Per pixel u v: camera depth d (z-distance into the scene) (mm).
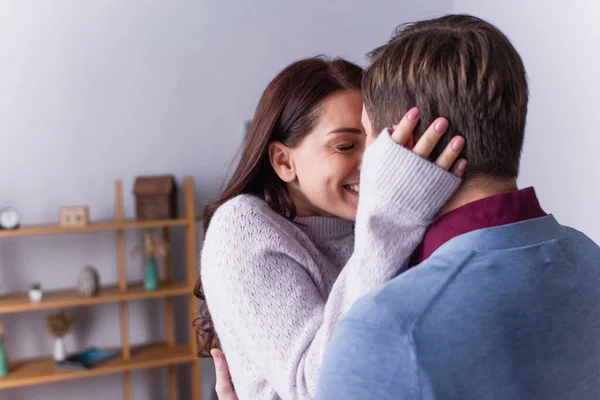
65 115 3676
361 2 4133
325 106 1164
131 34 3758
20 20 3574
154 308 3922
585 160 3031
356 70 1217
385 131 820
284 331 1051
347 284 891
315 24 4062
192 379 3977
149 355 3664
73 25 3658
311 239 1256
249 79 3975
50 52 3631
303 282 1112
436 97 779
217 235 1151
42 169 3654
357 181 1184
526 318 726
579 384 766
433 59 780
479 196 798
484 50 768
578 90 3049
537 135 3352
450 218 798
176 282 3854
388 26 4188
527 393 717
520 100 783
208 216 1323
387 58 830
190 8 3848
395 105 818
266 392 1124
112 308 3838
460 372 691
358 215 872
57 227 3408
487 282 727
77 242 3754
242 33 3943
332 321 898
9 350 3662
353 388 715
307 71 1199
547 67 3254
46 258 3707
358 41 4141
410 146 818
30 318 3691
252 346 1077
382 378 699
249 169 1242
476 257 742
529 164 3426
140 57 3783
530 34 3371
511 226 770
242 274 1101
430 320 698
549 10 3215
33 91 3617
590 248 838
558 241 792
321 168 1171
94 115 3725
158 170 3854
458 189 808
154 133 3836
